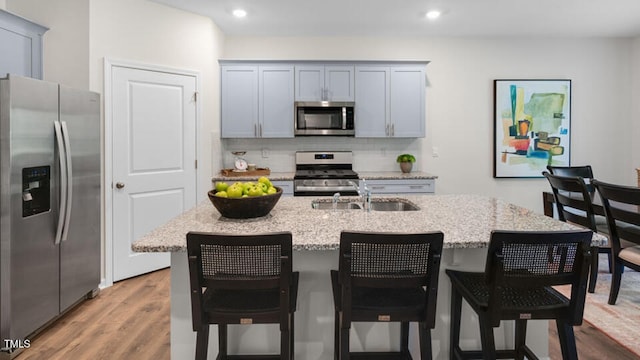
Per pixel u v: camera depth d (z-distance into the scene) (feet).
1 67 8.60
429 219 6.17
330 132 13.76
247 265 4.34
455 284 5.47
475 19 12.94
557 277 4.51
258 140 14.97
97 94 9.30
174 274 5.63
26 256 7.14
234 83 13.73
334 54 14.80
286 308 4.38
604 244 4.96
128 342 7.39
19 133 6.89
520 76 15.11
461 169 15.25
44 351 7.07
